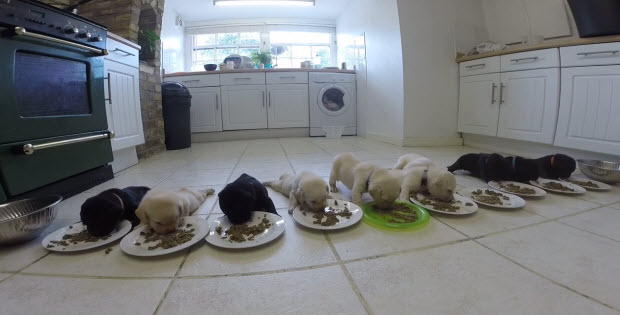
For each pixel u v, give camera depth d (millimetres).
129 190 1120
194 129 3799
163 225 862
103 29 1621
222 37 4965
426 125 2805
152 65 2787
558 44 1911
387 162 2055
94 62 1584
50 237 893
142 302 606
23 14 1136
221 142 3672
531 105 2113
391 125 3031
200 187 1510
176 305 594
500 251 785
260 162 2184
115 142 1921
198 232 886
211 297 617
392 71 2918
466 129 2713
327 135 3914
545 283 643
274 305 588
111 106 1882
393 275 683
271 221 954
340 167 1313
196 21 4793
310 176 1073
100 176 1634
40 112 1267
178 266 742
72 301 615
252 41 4996
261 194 1063
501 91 2332
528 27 2684
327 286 646
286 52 5066
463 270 698
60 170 1348
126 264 757
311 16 4809
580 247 800
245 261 759
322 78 3945
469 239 859
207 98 3787
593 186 1347
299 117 3979
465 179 1556
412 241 853
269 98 3881
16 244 871
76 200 1346
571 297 597
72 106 1460
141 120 2283
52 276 709
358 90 3959
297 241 864
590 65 1767
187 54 4852
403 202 1124
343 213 1018
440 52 2746
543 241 838
